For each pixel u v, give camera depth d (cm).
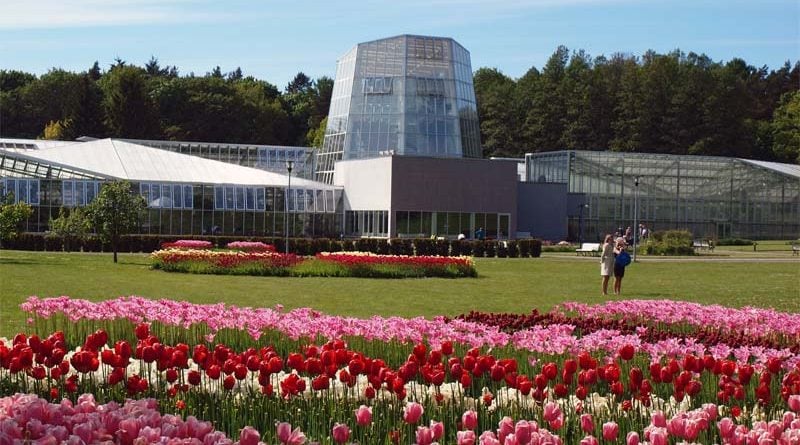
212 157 12388
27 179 8088
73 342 2119
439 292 4059
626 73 16988
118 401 1405
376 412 1305
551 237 10656
